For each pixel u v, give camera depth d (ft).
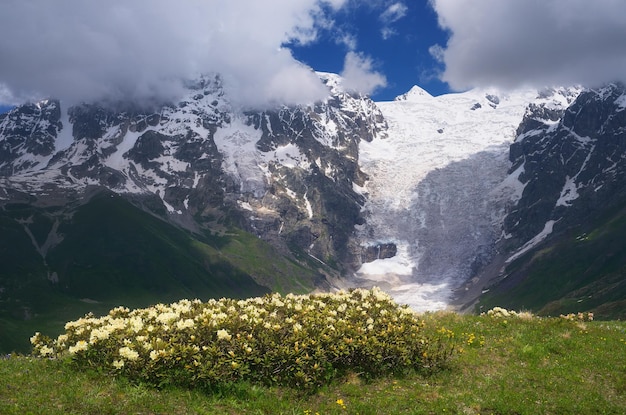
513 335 83.82
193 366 58.54
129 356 57.88
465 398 62.44
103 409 51.83
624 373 71.56
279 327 65.82
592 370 72.49
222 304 80.64
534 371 70.90
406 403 60.54
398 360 68.59
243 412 55.52
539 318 96.22
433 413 59.06
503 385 66.44
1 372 59.47
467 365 71.97
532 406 61.52
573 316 97.14
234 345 62.39
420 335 74.79
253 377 61.46
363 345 66.54
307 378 60.85
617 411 61.93
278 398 59.16
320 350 63.98
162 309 76.95
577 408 61.67
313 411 57.77
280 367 62.18
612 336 85.66
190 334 62.64
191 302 80.48
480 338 81.97
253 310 72.02
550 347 79.20
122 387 56.90
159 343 59.72
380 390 63.77
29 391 54.24
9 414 48.96
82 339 67.92
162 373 57.93
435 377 68.08
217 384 58.65
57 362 63.52
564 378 69.41
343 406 58.75
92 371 59.67
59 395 53.98
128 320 70.03
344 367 66.74
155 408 53.16
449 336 81.71
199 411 53.93
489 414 59.88
